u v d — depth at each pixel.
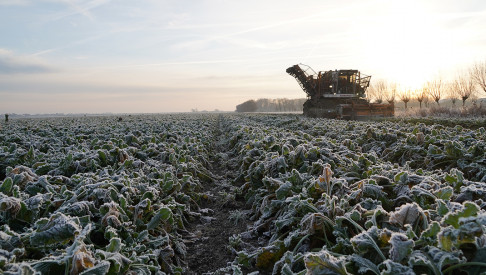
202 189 8.19
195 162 9.16
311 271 2.26
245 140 12.01
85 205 3.60
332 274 2.20
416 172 4.84
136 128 15.82
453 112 31.81
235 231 5.45
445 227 2.44
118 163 6.25
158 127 17.41
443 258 2.07
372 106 30.64
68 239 2.79
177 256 4.31
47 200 3.75
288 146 6.96
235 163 10.99
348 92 35.09
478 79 42.84
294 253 3.51
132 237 3.64
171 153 8.10
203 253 4.70
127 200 4.16
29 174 4.81
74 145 9.48
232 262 4.14
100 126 17.88
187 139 12.23
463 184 3.96
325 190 4.11
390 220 2.82
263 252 3.72
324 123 17.69
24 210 3.38
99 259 2.58
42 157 6.83
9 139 9.99
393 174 4.63
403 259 2.22
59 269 2.46
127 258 2.78
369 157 6.03
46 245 2.84
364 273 2.35
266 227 4.95
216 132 24.70
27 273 2.07
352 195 3.70
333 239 3.43
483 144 6.46
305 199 4.11
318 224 3.38
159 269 3.36
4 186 3.83
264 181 5.39
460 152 6.48
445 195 3.32
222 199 7.04
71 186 4.91
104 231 3.50
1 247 2.63
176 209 5.49
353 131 12.38
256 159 7.61
